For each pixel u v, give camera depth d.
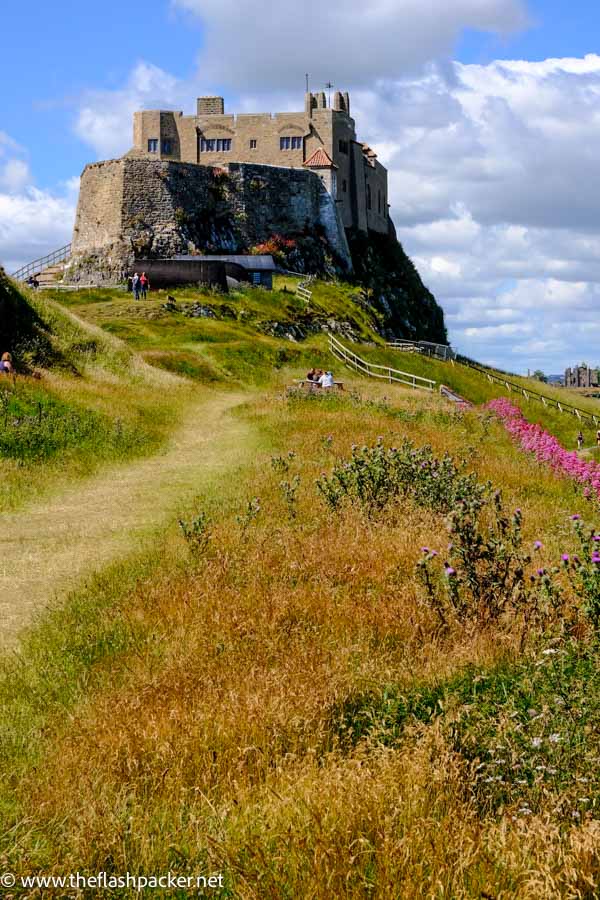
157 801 6.62
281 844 5.80
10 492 19.58
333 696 8.06
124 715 7.97
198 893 5.57
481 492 16.31
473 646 9.26
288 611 10.63
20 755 7.64
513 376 88.06
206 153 104.44
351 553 13.01
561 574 11.73
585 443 53.75
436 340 120.06
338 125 106.50
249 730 7.50
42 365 35.50
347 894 5.33
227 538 14.20
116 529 16.55
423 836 5.71
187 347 52.44
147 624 10.58
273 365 53.56
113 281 87.38
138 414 30.66
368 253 110.75
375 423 29.41
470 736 7.10
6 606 12.08
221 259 83.00
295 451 24.08
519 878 5.34
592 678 7.75
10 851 5.87
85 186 94.19
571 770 6.55
